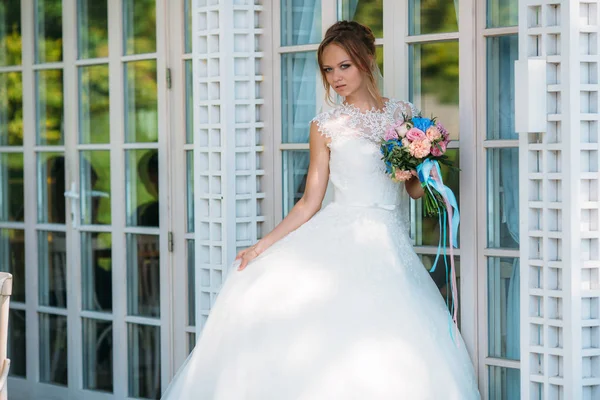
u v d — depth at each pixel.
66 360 5.91
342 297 4.02
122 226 5.56
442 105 4.45
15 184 6.12
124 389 5.58
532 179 3.87
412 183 4.34
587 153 3.79
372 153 4.20
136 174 5.52
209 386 4.11
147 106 5.45
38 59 5.94
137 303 5.55
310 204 4.31
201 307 4.91
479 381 4.36
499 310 4.34
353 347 3.91
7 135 6.12
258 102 4.89
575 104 3.71
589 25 3.74
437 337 4.04
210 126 4.84
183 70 5.29
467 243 4.34
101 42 5.62
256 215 4.92
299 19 4.84
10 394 6.11
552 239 3.84
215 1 4.78
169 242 5.36
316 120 4.29
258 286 4.16
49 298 5.98
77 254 5.77
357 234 4.16
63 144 5.85
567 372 3.78
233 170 4.81
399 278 4.07
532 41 3.83
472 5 4.29
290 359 3.96
